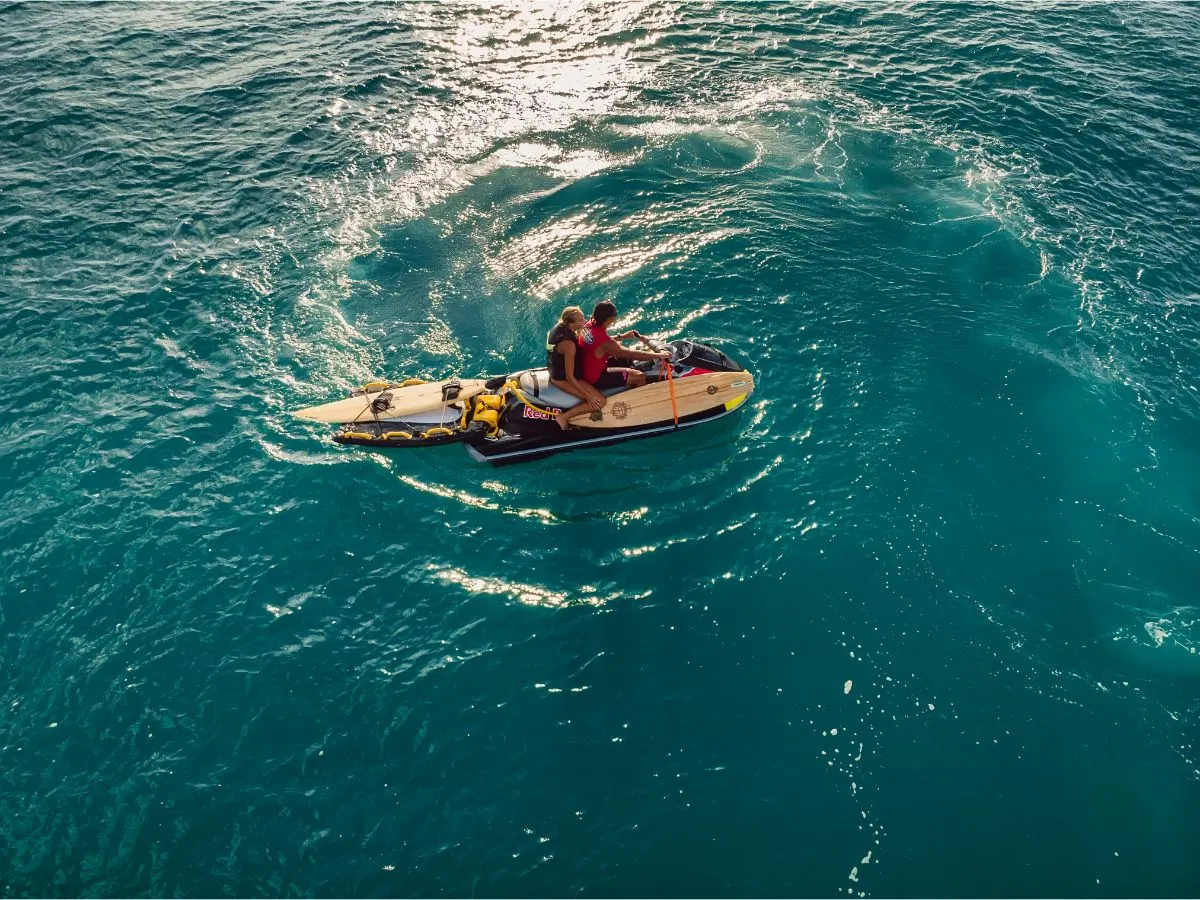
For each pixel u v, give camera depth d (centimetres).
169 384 1281
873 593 990
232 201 1667
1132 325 1388
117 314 1405
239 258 1525
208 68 2120
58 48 2192
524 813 808
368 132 1870
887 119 1923
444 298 1437
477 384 1228
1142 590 992
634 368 1202
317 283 1467
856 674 913
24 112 1922
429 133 1867
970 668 916
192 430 1208
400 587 1008
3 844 787
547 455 1174
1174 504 1096
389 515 1093
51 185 1708
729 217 1600
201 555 1044
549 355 1140
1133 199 1703
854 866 767
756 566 1021
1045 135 1884
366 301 1430
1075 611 971
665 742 859
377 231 1588
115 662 934
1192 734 861
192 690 908
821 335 1346
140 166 1762
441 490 1126
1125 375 1293
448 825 800
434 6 2405
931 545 1040
